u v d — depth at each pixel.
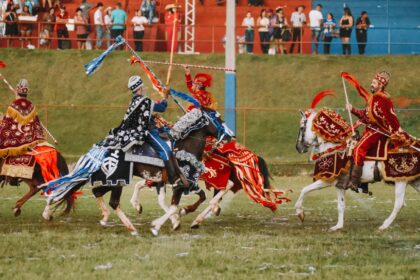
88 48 51.69
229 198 29.34
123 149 19.05
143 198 28.84
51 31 51.47
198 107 20.55
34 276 14.85
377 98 20.89
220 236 19.75
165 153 19.41
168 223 22.23
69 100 47.38
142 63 21.09
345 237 19.73
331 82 48.16
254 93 47.75
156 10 51.88
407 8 54.47
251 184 21.42
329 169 21.41
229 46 40.84
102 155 19.17
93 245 18.12
